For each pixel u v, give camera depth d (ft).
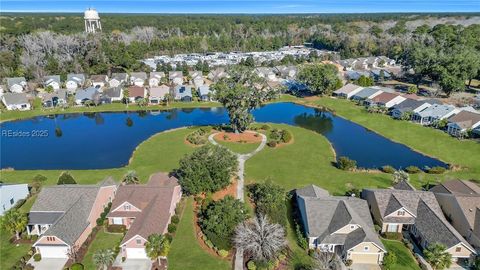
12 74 521.24
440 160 274.57
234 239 162.81
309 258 164.04
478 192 192.54
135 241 161.99
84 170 256.32
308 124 367.45
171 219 188.75
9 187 203.92
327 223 171.73
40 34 632.38
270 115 400.06
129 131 347.15
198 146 298.35
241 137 319.27
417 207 184.75
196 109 423.23
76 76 522.88
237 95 305.32
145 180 239.50
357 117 382.63
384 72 545.44
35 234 180.34
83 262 161.48
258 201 201.36
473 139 310.45
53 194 190.19
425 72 452.76
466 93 453.99
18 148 304.30
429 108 362.74
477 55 447.83
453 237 159.22
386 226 179.63
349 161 254.06
